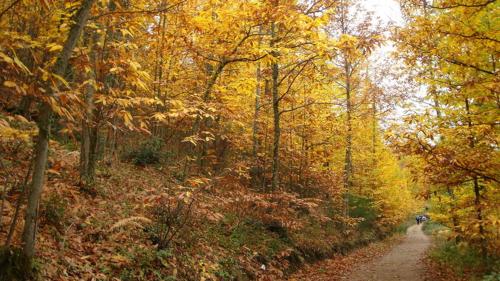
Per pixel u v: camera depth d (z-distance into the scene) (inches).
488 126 297.4
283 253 410.0
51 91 136.4
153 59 452.1
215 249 329.1
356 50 345.7
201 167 544.7
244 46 346.6
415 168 353.7
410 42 331.6
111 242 240.2
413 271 460.4
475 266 378.9
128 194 307.0
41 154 149.1
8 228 181.2
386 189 1005.2
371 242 876.6
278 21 306.3
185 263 269.7
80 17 151.8
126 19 210.7
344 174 775.1
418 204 1457.9
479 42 284.5
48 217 220.4
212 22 325.1
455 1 271.3
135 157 509.4
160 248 266.8
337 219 765.9
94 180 317.1
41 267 169.5
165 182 440.5
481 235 314.8
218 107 324.5
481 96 291.6
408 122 325.4
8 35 139.9
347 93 770.8
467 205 353.1
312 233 581.9
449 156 302.8
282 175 697.0
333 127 695.1
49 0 166.6
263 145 673.0
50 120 149.8
